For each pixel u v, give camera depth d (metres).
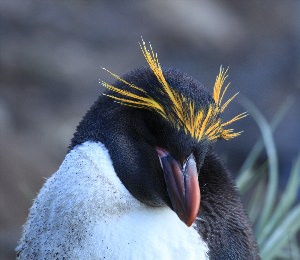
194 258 5.77
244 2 20.75
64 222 5.77
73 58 17.27
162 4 19.58
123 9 19.47
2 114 15.05
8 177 12.75
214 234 6.05
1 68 16.48
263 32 19.78
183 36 18.89
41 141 14.31
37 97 16.06
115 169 5.69
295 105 16.77
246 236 6.28
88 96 16.34
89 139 5.83
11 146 13.59
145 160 5.63
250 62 18.45
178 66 18.14
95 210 5.68
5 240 11.67
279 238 8.35
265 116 16.42
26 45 17.19
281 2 20.94
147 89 5.57
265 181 13.55
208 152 6.24
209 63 18.36
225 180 6.30
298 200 10.46
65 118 15.47
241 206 6.41
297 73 18.05
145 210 5.73
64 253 5.77
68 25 18.41
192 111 5.46
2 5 18.41
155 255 5.64
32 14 18.47
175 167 5.48
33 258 5.99
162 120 5.51
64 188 5.80
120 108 5.70
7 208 12.28
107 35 18.44
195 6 19.95
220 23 19.66
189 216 5.31
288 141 15.80
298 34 19.58
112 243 5.64
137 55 18.00
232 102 16.28
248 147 15.41
